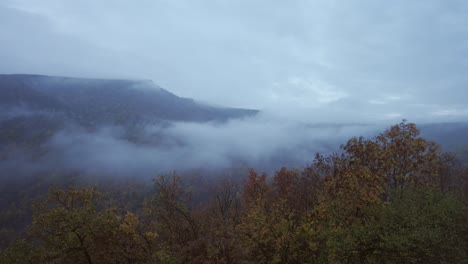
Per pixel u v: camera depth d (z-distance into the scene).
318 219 24.41
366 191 23.22
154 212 29.28
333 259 20.34
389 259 18.30
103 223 22.03
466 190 36.16
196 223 28.70
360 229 19.70
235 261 22.14
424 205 21.50
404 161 27.94
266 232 23.36
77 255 22.17
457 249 17.83
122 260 23.64
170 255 22.23
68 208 22.95
